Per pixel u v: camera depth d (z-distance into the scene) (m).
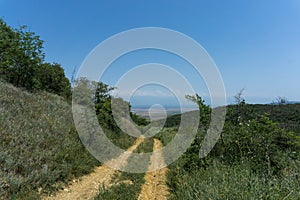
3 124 6.94
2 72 15.16
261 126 6.08
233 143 6.77
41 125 8.36
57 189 5.35
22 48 15.25
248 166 5.32
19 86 14.91
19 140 6.42
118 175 7.01
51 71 20.59
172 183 6.31
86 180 6.36
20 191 4.61
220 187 4.11
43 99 13.70
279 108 14.89
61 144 7.59
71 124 10.47
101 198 4.78
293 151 5.89
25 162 5.61
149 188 6.13
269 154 5.85
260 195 3.43
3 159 5.34
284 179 4.29
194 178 5.52
